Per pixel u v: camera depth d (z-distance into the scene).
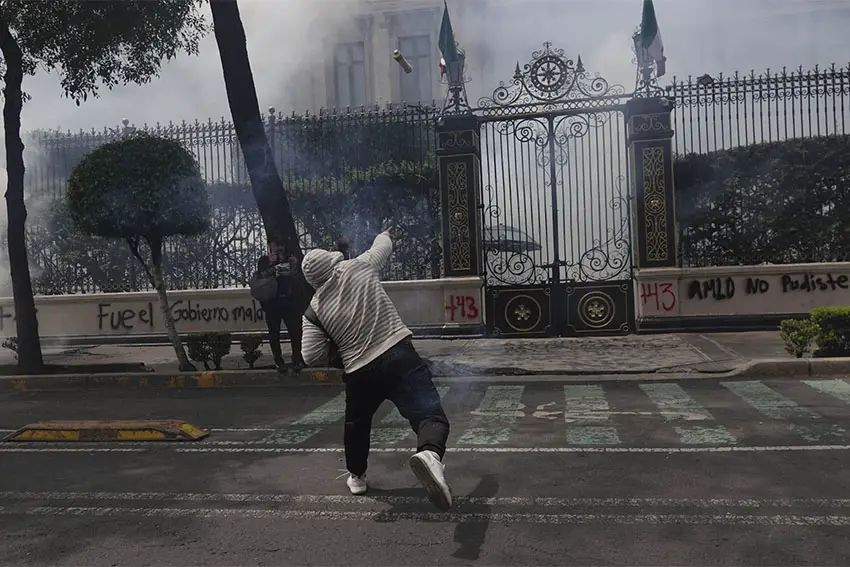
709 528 3.90
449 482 4.85
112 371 10.25
